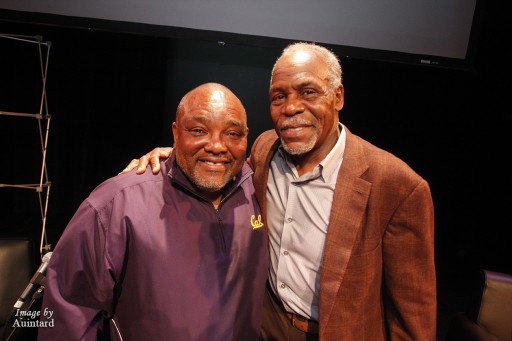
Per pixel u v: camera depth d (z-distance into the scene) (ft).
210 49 8.61
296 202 3.85
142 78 8.51
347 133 3.91
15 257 5.01
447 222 10.06
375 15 7.69
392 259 3.76
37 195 9.07
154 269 3.28
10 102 8.66
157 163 3.66
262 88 8.83
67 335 3.17
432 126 9.37
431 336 3.80
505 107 9.27
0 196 9.20
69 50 8.42
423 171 9.56
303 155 3.77
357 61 9.01
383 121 9.29
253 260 3.74
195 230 3.45
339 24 7.66
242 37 7.54
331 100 3.56
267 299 4.43
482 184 9.77
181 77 8.70
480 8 7.66
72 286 3.24
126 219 3.29
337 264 3.50
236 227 3.66
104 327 3.61
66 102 8.64
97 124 8.66
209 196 3.65
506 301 4.91
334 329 3.61
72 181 9.03
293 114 3.46
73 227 3.30
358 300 3.65
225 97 3.36
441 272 10.23
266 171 4.02
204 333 3.36
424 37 7.80
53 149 8.83
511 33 8.55
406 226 3.59
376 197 3.53
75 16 7.27
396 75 9.09
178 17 7.40
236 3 7.43
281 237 3.93
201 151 3.32
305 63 3.44
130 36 8.34
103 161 8.80
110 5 7.29
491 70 8.91
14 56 8.42
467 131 9.45
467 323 4.97
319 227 3.72
